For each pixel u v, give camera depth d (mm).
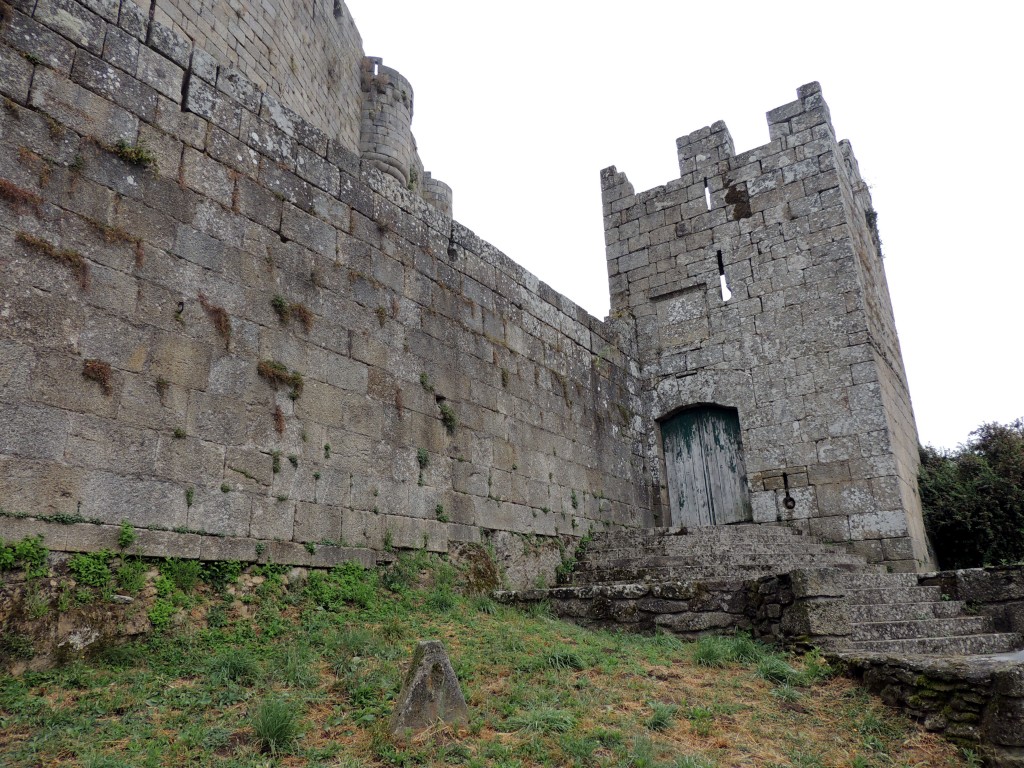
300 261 8953
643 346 16391
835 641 7602
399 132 19703
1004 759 5445
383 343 9828
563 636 8203
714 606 8578
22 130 6609
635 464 15086
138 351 7043
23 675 5523
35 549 5926
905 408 16219
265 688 5781
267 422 8070
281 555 7824
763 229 15508
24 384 6160
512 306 12648
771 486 14133
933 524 14695
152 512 6828
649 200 17188
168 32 8125
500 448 11508
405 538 9422
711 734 5656
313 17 16812
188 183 7902
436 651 5480
